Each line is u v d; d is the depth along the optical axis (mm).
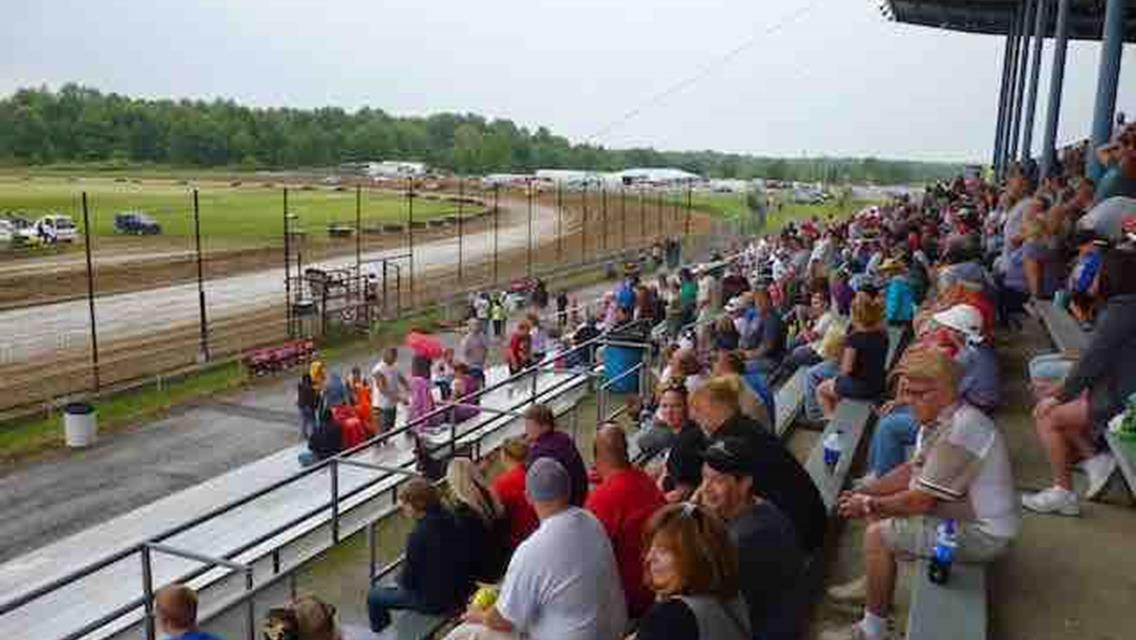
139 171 169000
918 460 4797
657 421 8172
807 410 9344
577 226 81312
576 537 4477
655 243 60156
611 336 14438
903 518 4715
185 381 26734
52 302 37250
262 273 46562
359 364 29469
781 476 4832
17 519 16297
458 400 12484
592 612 4426
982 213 20906
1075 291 8531
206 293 40438
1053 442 6203
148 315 35500
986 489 4555
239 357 28781
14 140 177625
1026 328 11906
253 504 11656
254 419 23203
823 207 104125
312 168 192625
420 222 76812
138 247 54344
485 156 182000
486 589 5641
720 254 43250
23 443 20766
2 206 75750
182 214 74750
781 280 17125
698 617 3111
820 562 5926
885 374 8305
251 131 192000
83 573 5984
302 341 30328
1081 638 4707
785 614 4105
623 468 5344
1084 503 6375
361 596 8102
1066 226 10781
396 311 37438
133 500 17406
